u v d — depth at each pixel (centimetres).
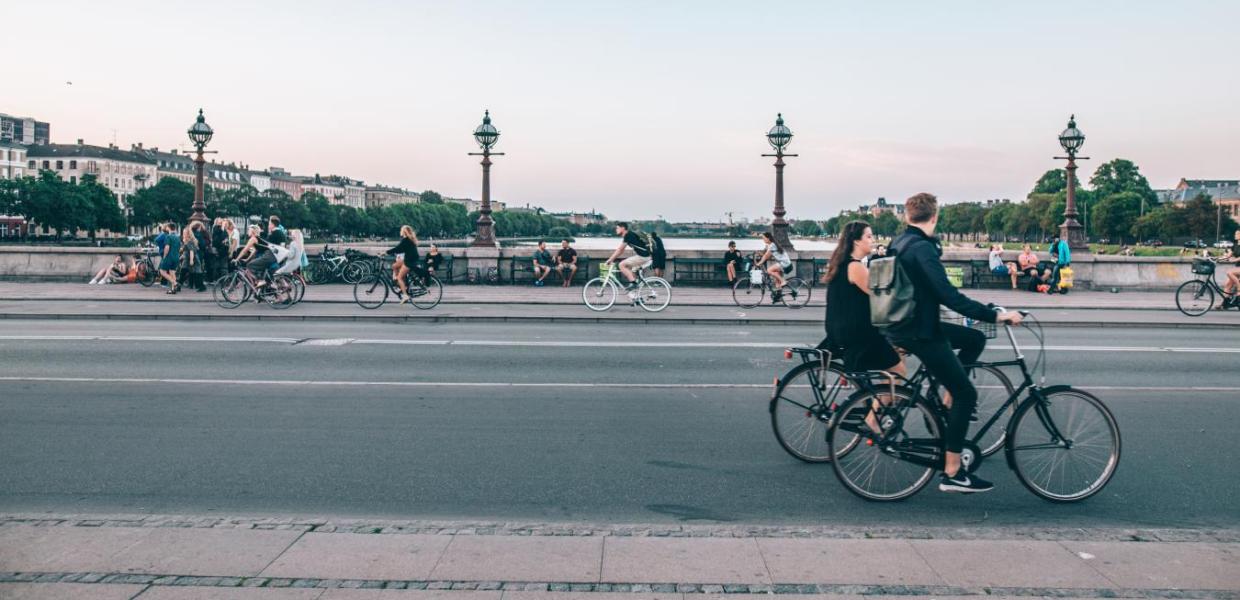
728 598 396
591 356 1201
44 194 11706
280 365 1095
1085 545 468
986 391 595
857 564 438
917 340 563
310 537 469
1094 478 585
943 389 600
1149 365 1151
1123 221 13562
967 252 2633
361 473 628
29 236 13688
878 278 572
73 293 2116
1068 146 2738
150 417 795
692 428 772
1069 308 1972
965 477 570
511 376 1032
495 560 438
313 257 2559
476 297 2123
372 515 540
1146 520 545
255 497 572
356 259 2608
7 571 419
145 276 2416
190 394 901
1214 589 412
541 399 895
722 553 452
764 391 948
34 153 16038
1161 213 13150
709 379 1023
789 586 410
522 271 2609
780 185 2764
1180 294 1862
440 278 2611
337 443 710
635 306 1928
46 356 1149
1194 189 19362
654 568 430
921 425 580
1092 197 14762
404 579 413
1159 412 846
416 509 552
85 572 419
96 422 773
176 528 480
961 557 450
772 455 686
